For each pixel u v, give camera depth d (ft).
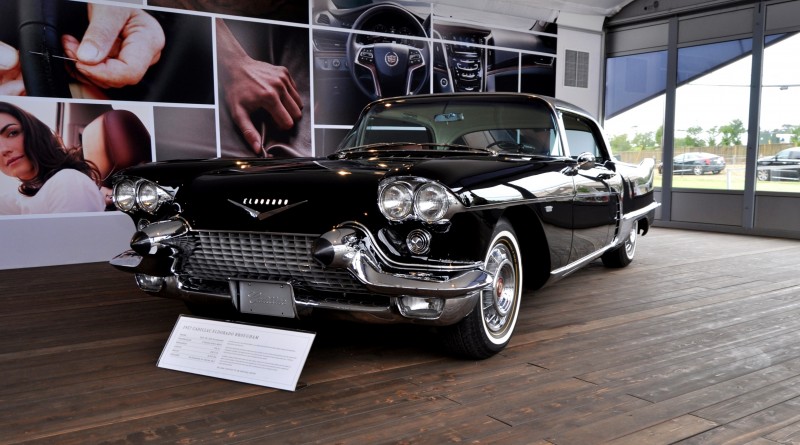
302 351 7.38
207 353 7.88
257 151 19.75
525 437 5.94
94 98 17.01
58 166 16.66
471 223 7.25
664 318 10.65
